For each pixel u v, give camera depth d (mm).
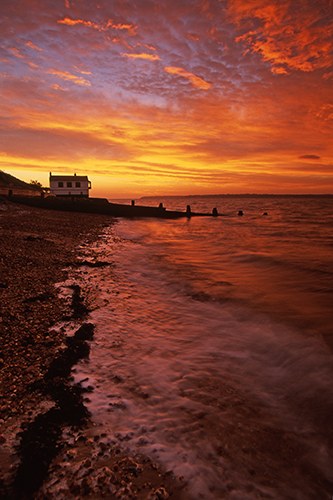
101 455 3475
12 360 5109
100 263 13281
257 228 36281
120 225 34500
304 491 3232
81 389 4668
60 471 3223
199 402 4594
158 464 3426
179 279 12055
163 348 6297
